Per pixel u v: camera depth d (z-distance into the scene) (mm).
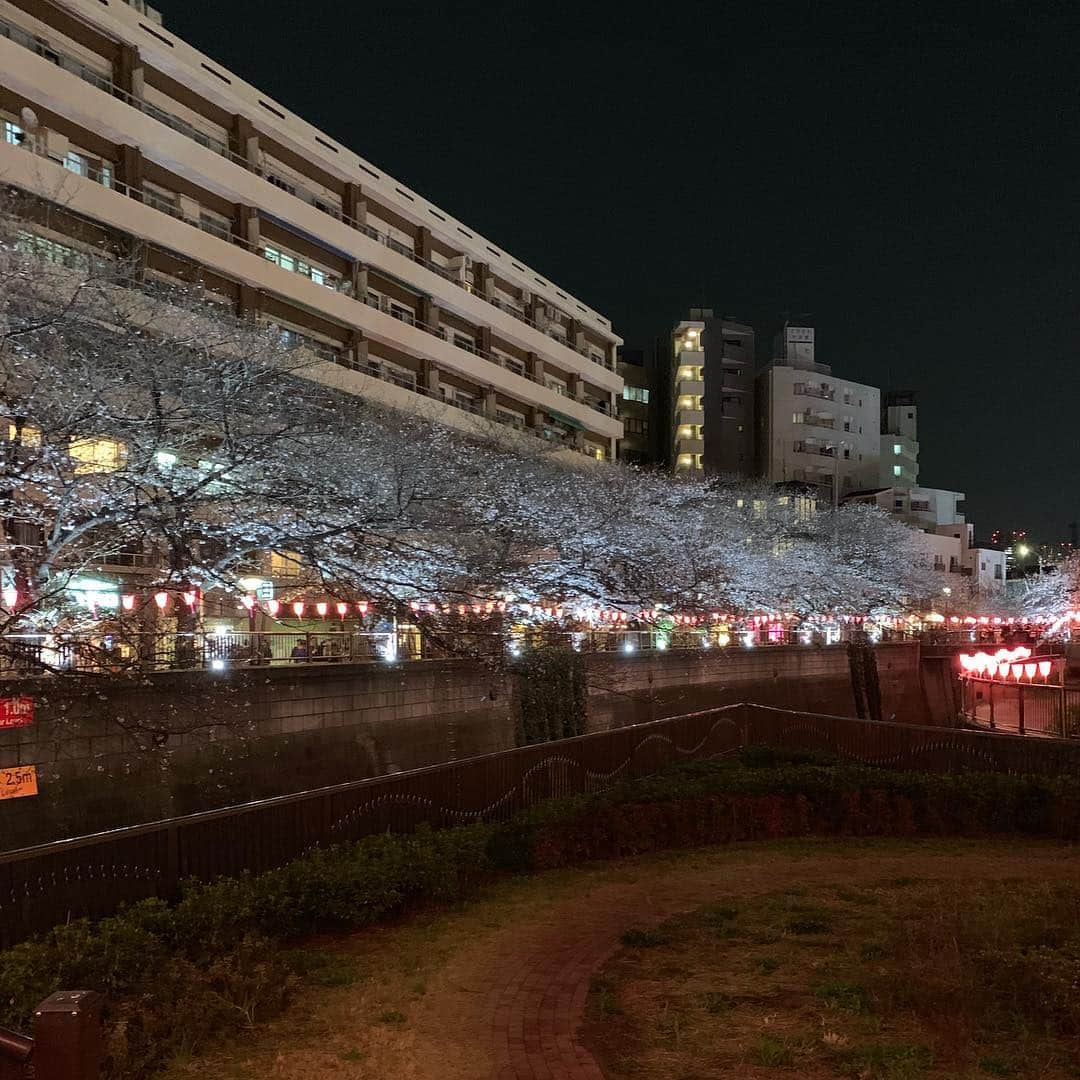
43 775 13281
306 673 18219
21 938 7688
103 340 15312
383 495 19062
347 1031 6523
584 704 25594
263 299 33875
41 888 7895
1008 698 35000
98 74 29453
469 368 44625
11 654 11617
